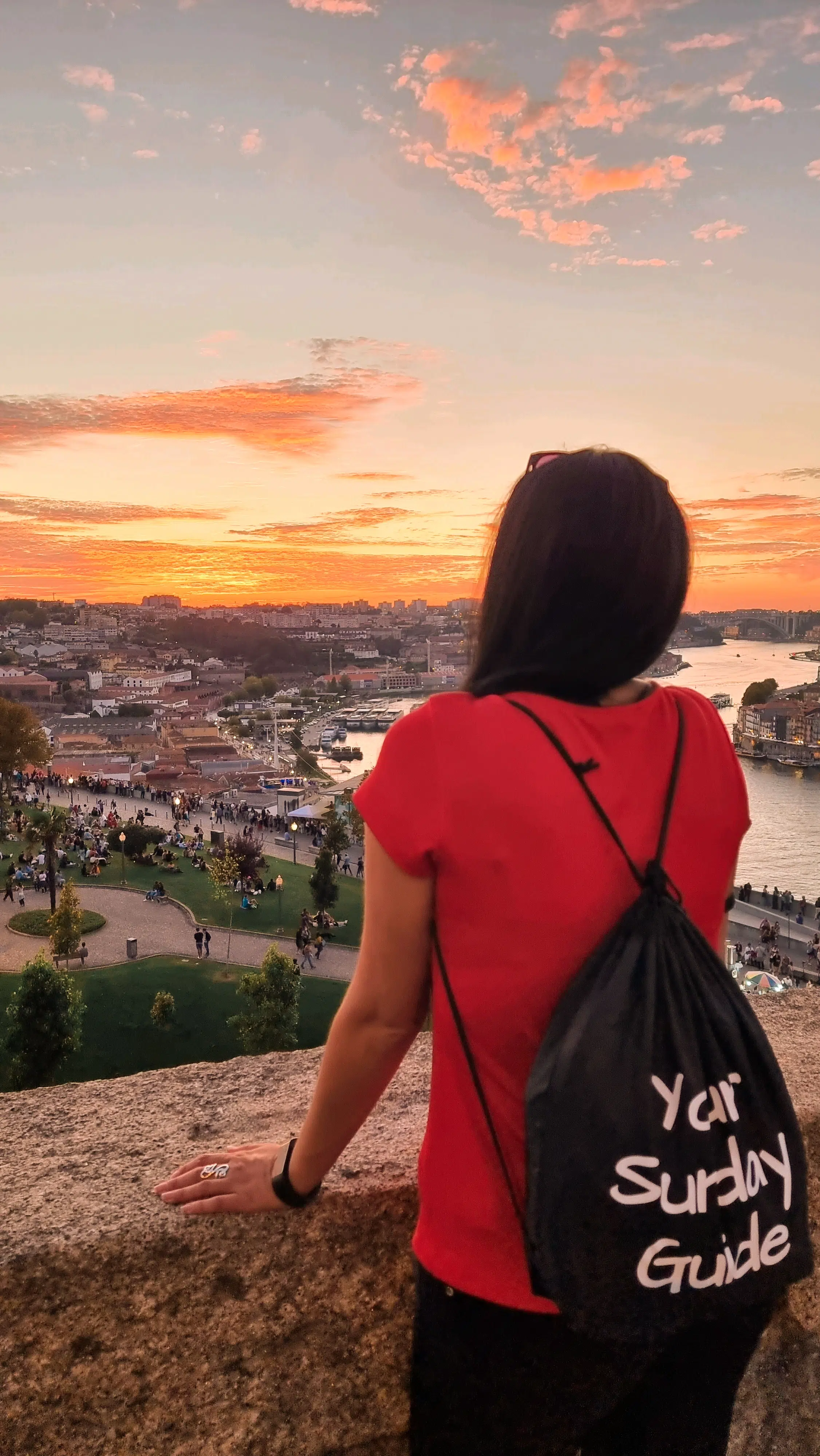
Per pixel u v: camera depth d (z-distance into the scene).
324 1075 1.36
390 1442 1.91
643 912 1.18
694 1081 1.12
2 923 54.25
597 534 1.26
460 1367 1.33
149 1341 1.76
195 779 126.31
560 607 1.28
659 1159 1.10
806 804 141.50
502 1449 1.34
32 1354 1.71
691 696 1.38
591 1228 1.09
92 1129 2.22
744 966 53.22
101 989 43.75
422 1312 1.38
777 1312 2.25
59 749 158.62
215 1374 1.80
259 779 133.00
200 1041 39.72
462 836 1.17
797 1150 1.19
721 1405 1.28
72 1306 1.72
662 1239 1.09
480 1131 1.25
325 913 56.28
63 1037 31.52
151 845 79.12
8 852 73.12
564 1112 1.11
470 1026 1.22
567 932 1.17
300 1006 42.97
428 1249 1.34
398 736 1.25
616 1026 1.12
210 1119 2.28
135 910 58.94
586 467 1.32
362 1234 1.86
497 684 1.32
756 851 117.00
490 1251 1.26
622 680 1.30
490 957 1.19
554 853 1.16
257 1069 2.59
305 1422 1.85
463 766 1.18
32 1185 1.94
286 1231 1.81
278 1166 1.72
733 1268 1.12
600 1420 1.30
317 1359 1.85
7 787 105.31
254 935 54.75
